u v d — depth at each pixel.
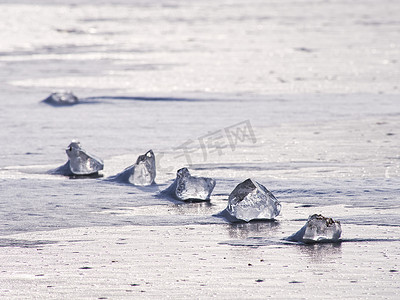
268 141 28.22
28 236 15.28
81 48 76.81
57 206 18.14
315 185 20.53
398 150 26.00
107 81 49.75
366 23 112.38
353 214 17.12
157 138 28.94
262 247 14.36
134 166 21.22
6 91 44.25
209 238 15.09
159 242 14.77
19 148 26.70
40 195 19.44
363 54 68.44
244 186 17.02
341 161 24.19
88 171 22.39
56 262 13.36
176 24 114.00
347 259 13.44
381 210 17.50
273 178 21.61
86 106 38.22
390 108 36.62
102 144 27.56
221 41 85.00
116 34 96.31
